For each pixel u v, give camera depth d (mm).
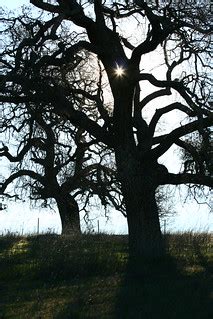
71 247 20422
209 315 11688
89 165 27953
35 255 20656
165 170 24797
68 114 24219
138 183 24484
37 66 21938
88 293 14883
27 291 15859
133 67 25266
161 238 24094
